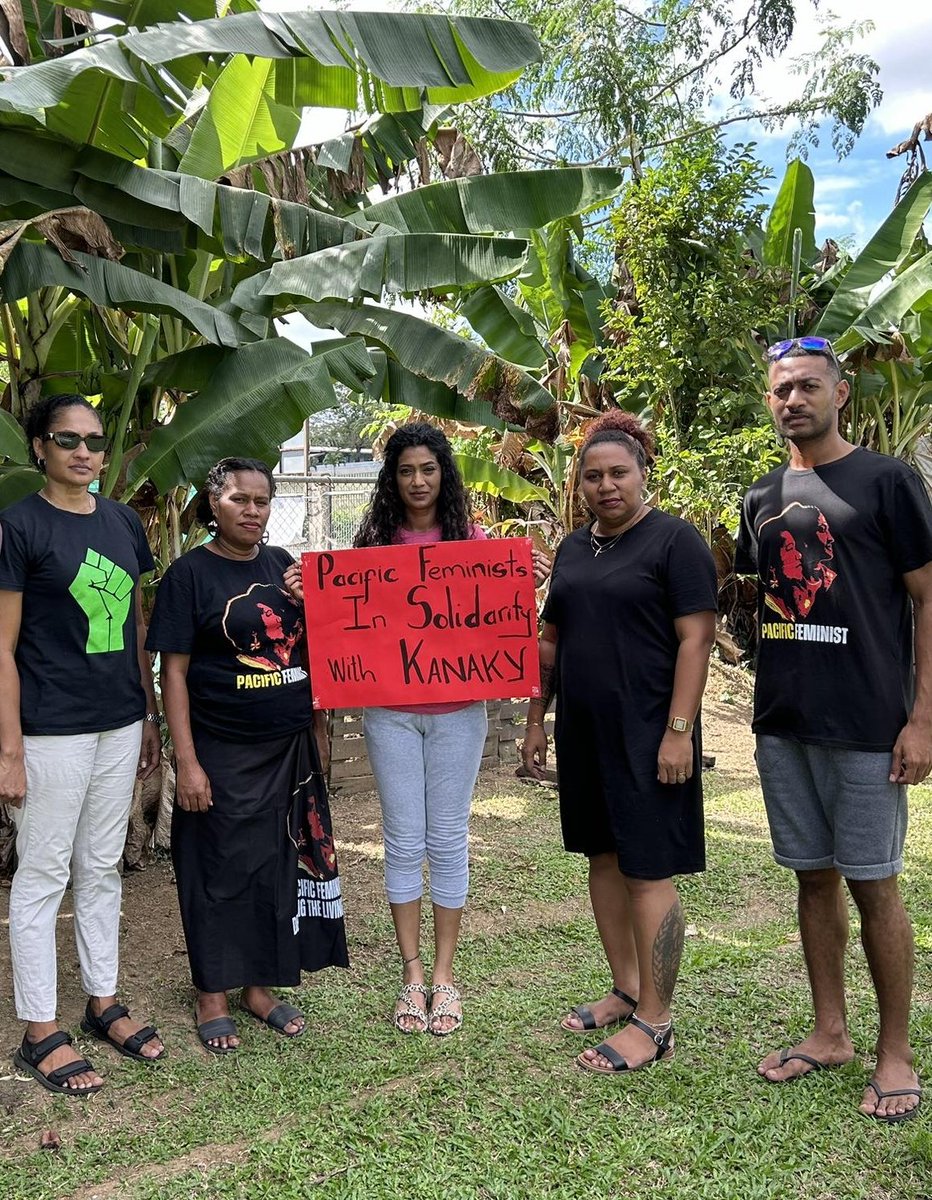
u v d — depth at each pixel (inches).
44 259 147.5
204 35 153.6
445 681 131.9
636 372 357.4
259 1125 110.4
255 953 129.9
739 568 128.0
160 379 176.6
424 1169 101.3
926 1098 112.7
